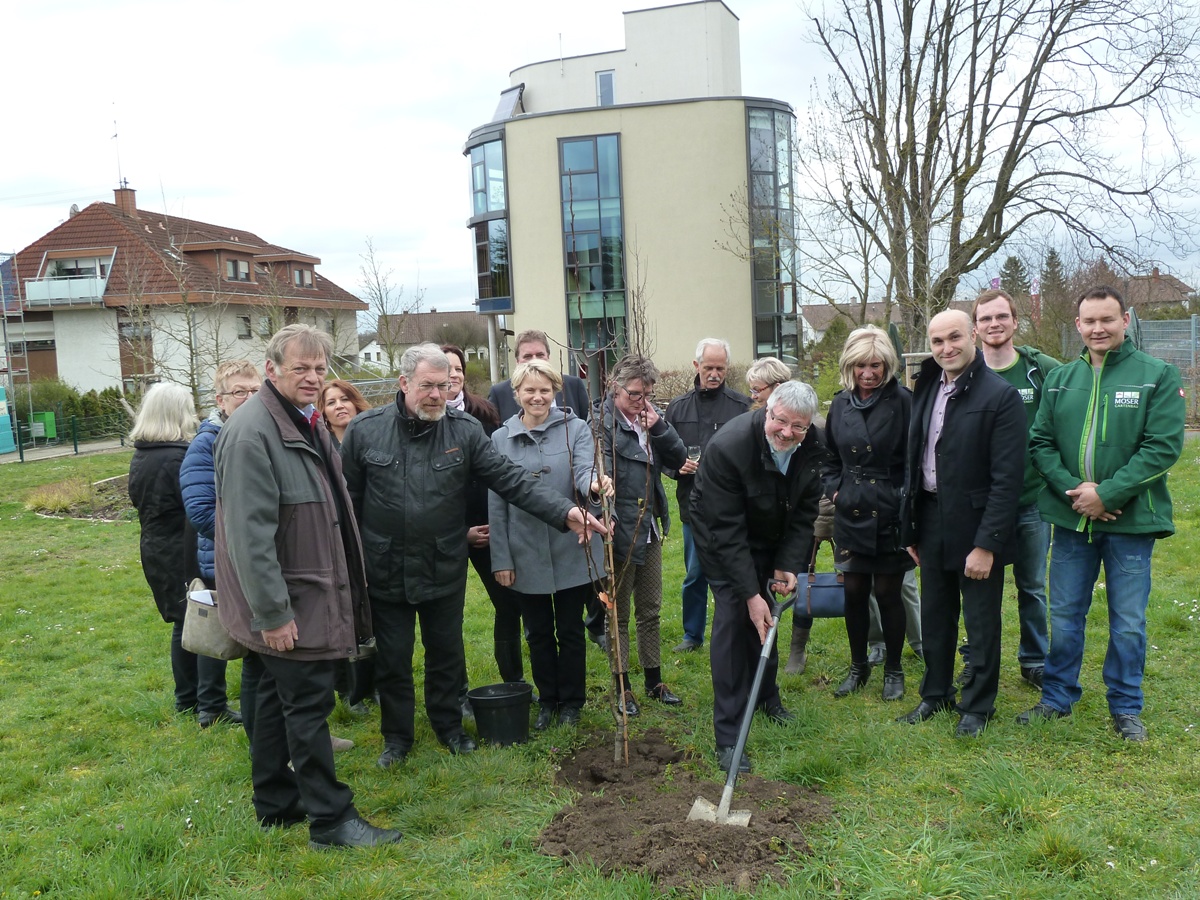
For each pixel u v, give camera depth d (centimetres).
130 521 1315
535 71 3288
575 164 2761
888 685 494
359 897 320
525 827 366
